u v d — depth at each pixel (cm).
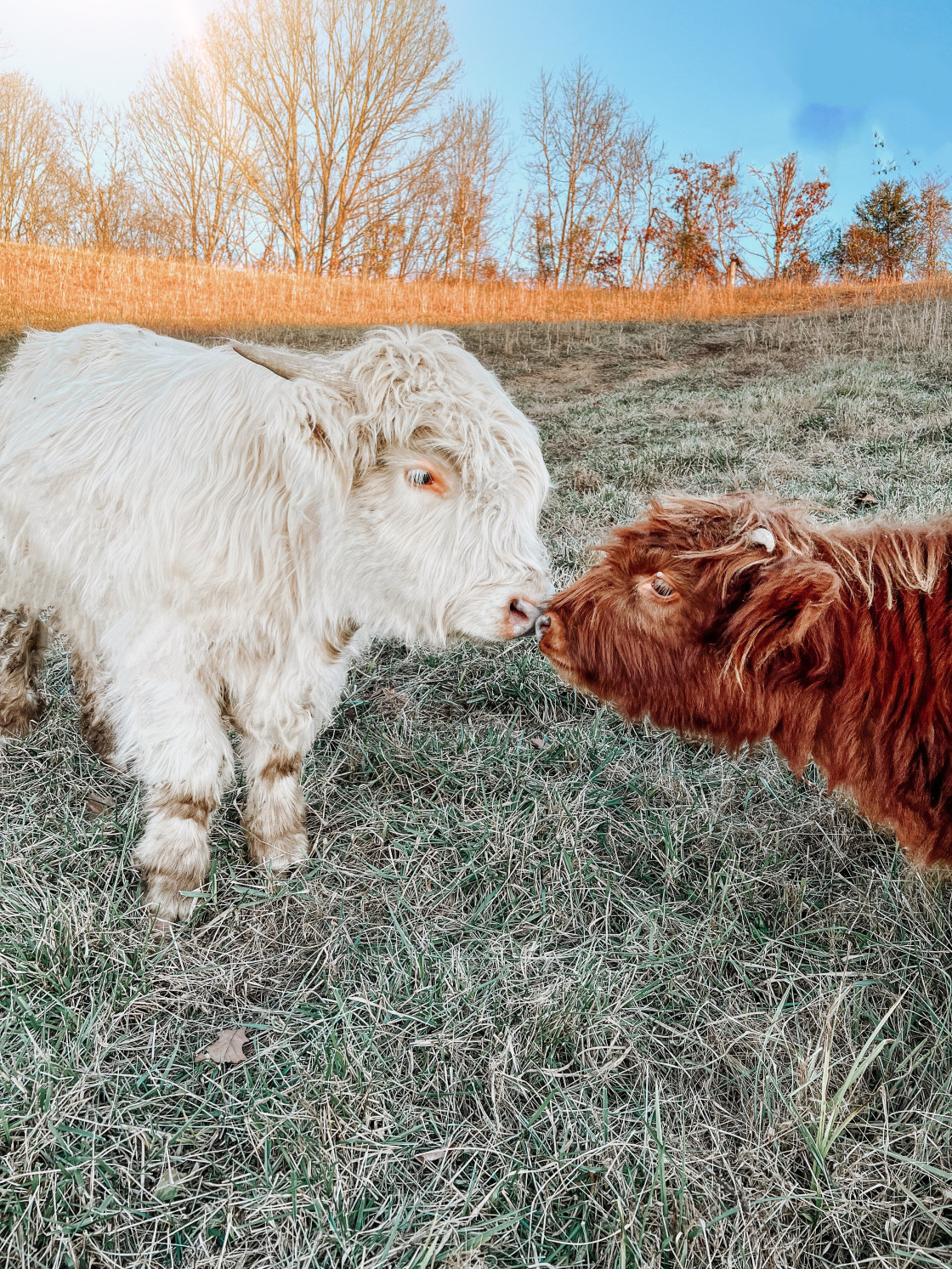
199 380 263
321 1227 189
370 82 2798
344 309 1938
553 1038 235
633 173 2586
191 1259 187
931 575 224
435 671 427
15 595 337
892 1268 188
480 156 2783
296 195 2964
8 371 343
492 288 2345
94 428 278
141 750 274
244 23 2770
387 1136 211
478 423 230
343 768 355
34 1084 216
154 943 267
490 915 281
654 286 2366
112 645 273
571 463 793
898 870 301
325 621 271
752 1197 199
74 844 298
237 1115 215
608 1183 200
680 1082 230
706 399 1049
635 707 265
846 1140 211
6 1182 194
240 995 254
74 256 2195
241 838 314
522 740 374
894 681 229
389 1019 240
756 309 1830
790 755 251
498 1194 198
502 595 238
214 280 2123
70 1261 182
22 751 353
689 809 330
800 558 226
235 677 273
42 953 251
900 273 2377
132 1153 206
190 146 2895
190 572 252
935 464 695
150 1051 232
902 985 255
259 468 250
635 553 250
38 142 2780
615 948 268
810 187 2350
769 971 262
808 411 912
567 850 303
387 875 294
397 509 236
